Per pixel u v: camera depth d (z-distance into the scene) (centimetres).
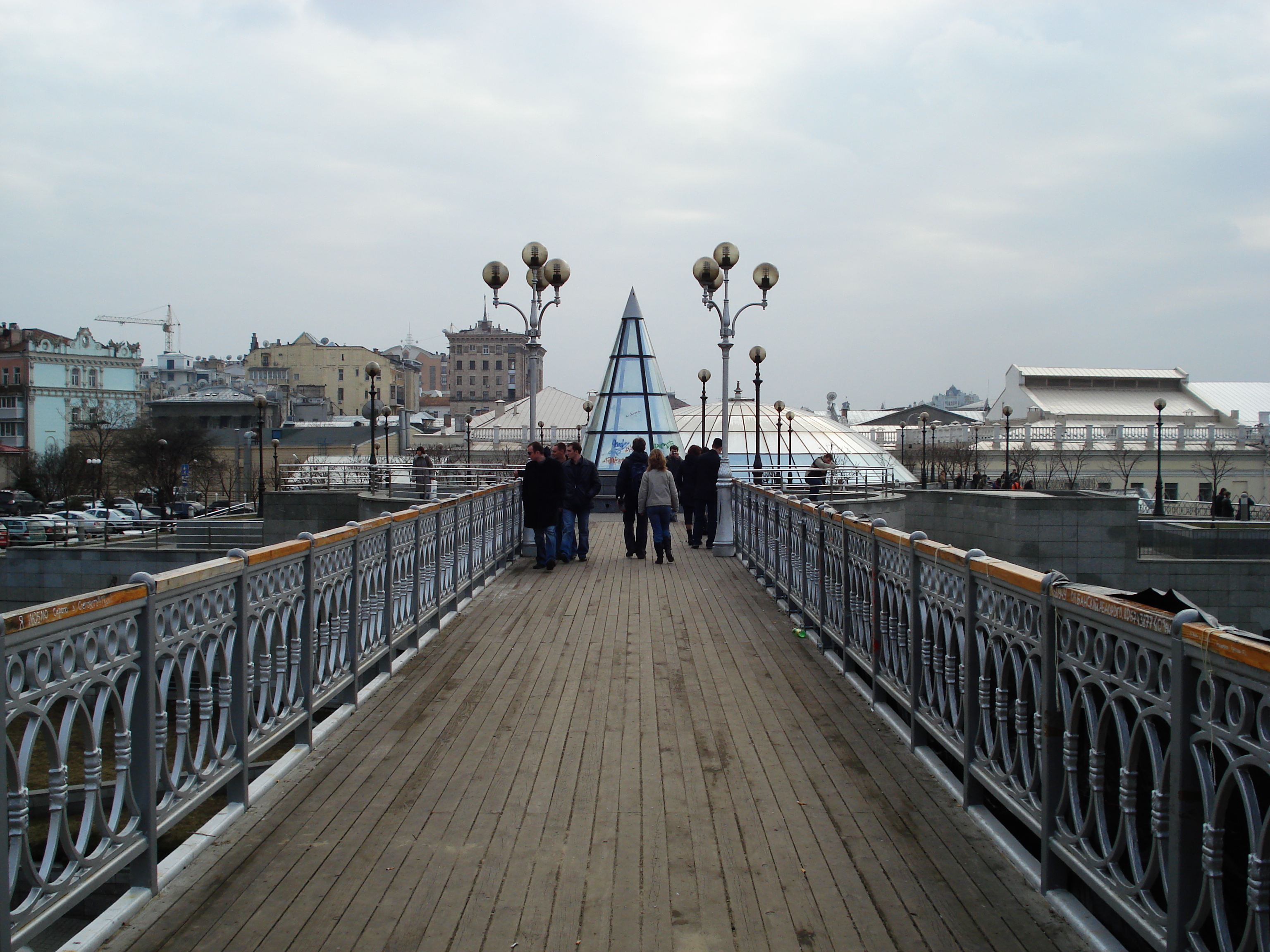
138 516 4781
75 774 963
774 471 2302
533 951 337
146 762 362
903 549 573
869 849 422
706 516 1712
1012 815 474
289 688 524
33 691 288
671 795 487
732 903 373
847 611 727
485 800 479
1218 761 293
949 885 388
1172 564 2022
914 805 473
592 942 344
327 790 491
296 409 8431
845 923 358
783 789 496
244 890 381
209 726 423
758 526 1296
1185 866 277
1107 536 2025
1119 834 314
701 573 1351
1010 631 406
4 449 6756
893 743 575
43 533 3534
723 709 647
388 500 2297
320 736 568
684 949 339
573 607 1059
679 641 874
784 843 429
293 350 11419
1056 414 7250
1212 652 257
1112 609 312
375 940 344
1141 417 7288
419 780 507
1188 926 275
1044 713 368
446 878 393
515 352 15900
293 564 523
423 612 850
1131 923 305
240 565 441
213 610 423
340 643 609
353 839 430
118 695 344
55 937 629
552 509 1354
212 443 6756
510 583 1237
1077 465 6041
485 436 7994
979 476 5288
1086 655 340
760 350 2900
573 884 388
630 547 1530
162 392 10300
